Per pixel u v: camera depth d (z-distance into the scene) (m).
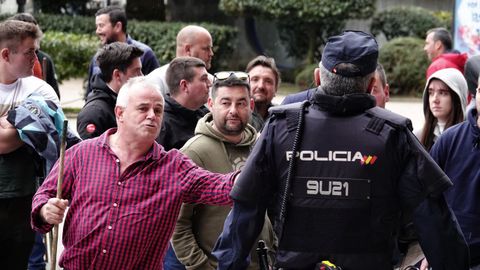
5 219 5.45
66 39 17.66
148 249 4.35
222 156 5.11
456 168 4.92
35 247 6.91
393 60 21.27
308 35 24.70
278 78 6.79
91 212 4.30
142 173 4.33
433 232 3.86
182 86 5.93
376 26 25.16
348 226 3.87
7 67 5.43
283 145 3.95
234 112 5.03
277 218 4.00
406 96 21.23
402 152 3.87
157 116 4.34
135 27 23.31
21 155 5.43
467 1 10.67
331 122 3.91
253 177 3.96
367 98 3.90
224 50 24.00
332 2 23.28
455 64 8.34
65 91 20.38
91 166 4.36
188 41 7.71
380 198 3.87
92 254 4.30
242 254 4.05
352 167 3.86
